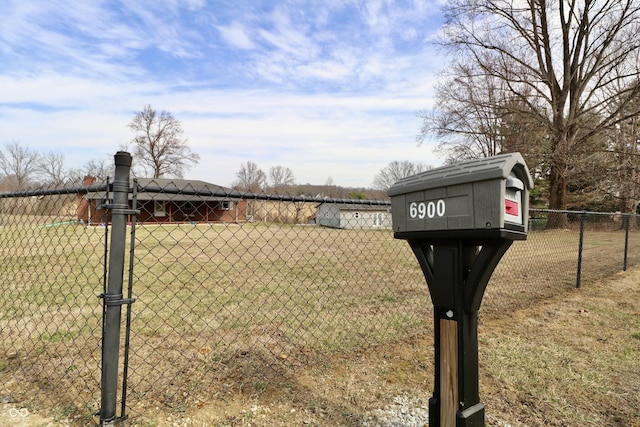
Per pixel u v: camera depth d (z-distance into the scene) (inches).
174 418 72.6
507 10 732.7
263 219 135.0
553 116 744.3
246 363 101.0
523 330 129.1
